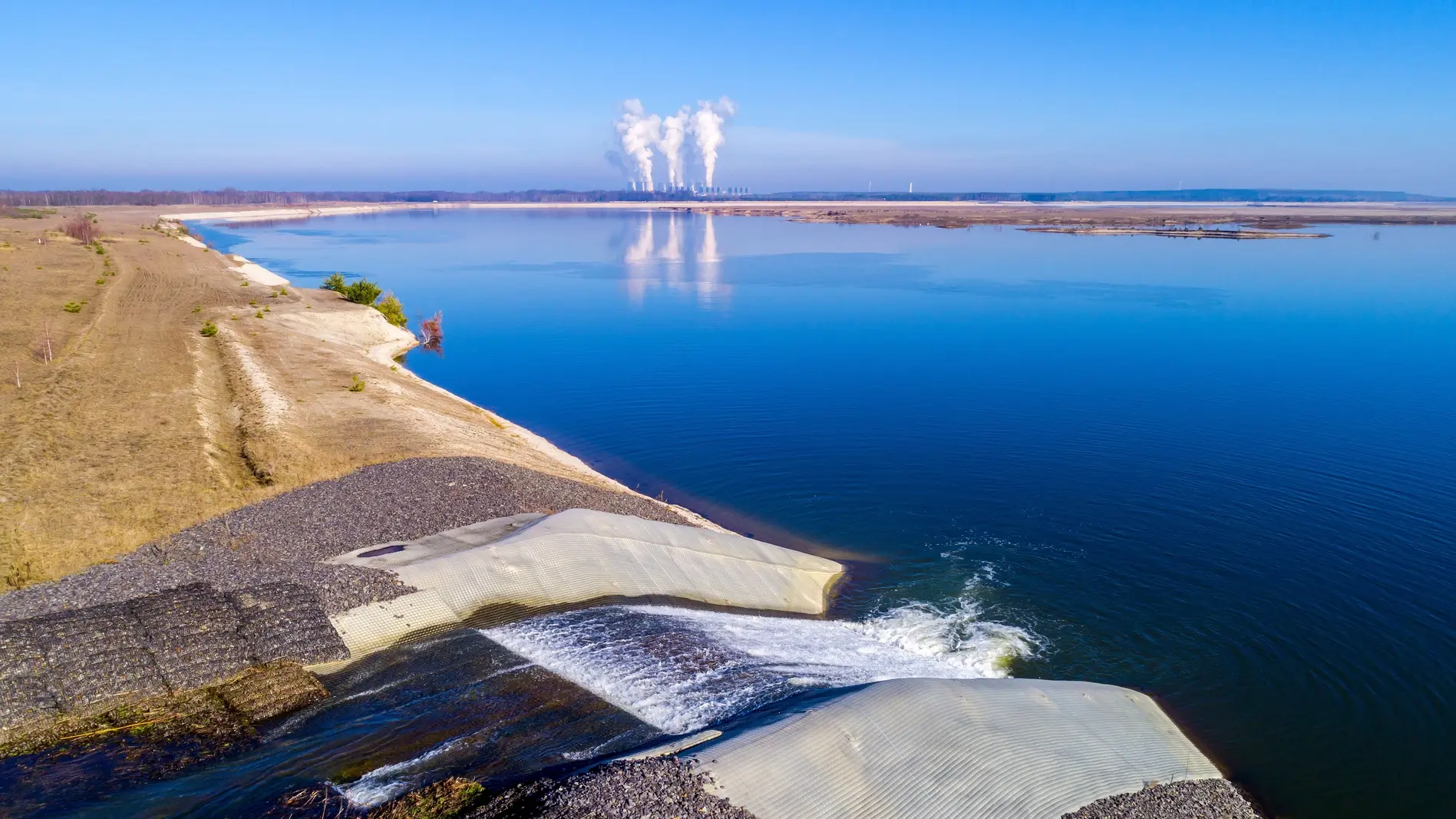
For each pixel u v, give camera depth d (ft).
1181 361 255.29
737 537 127.75
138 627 86.12
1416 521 136.26
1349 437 178.70
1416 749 83.25
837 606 114.21
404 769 69.87
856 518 141.59
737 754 67.31
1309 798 76.48
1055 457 167.94
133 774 68.69
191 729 74.90
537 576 106.11
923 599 114.83
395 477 133.39
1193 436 180.55
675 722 78.89
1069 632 105.91
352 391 186.09
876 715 73.77
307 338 248.32
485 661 89.04
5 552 102.47
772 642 99.86
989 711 78.38
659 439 185.06
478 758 71.67
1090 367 247.50
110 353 203.10
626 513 133.39
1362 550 126.11
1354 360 254.06
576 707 80.43
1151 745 80.38
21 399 159.33
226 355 212.02
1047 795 68.44
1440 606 110.42
